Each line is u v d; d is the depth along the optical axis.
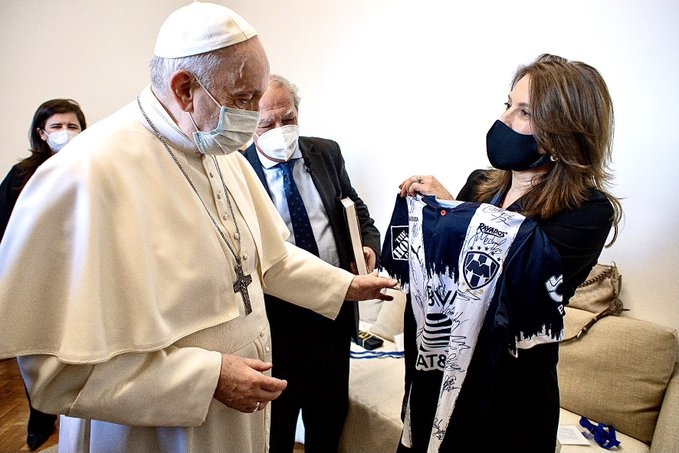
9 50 2.54
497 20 1.78
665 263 1.53
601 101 0.85
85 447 0.89
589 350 1.57
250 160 1.49
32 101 2.67
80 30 2.75
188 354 0.77
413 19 2.04
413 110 2.13
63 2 2.65
